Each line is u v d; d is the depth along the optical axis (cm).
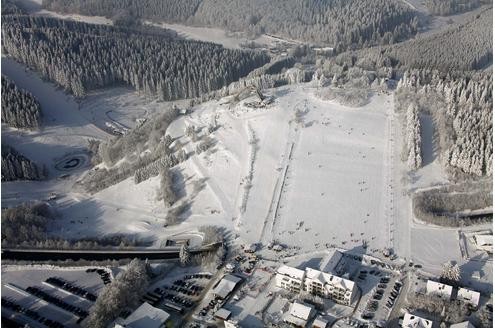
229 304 19138
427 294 18562
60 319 18788
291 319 18000
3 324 18538
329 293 18962
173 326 18275
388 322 17838
